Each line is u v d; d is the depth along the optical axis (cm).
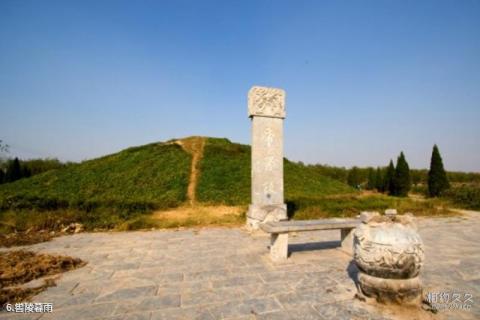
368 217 429
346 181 4553
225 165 2038
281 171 931
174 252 663
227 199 1556
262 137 920
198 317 359
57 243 764
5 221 942
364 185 4338
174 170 1923
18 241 788
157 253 655
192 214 1185
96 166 2003
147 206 1237
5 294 424
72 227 931
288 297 417
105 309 383
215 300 408
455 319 350
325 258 612
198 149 2348
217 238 809
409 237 379
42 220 940
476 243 750
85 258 620
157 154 2194
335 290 441
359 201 1444
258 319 353
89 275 513
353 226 642
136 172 1870
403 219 417
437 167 2464
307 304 394
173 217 1116
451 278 493
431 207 1378
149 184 1727
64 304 398
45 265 544
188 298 415
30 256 618
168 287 457
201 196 1602
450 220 1141
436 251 670
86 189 1641
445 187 2423
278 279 489
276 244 591
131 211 1152
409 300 377
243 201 1512
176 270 537
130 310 379
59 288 455
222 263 579
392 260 373
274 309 379
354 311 371
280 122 943
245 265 565
